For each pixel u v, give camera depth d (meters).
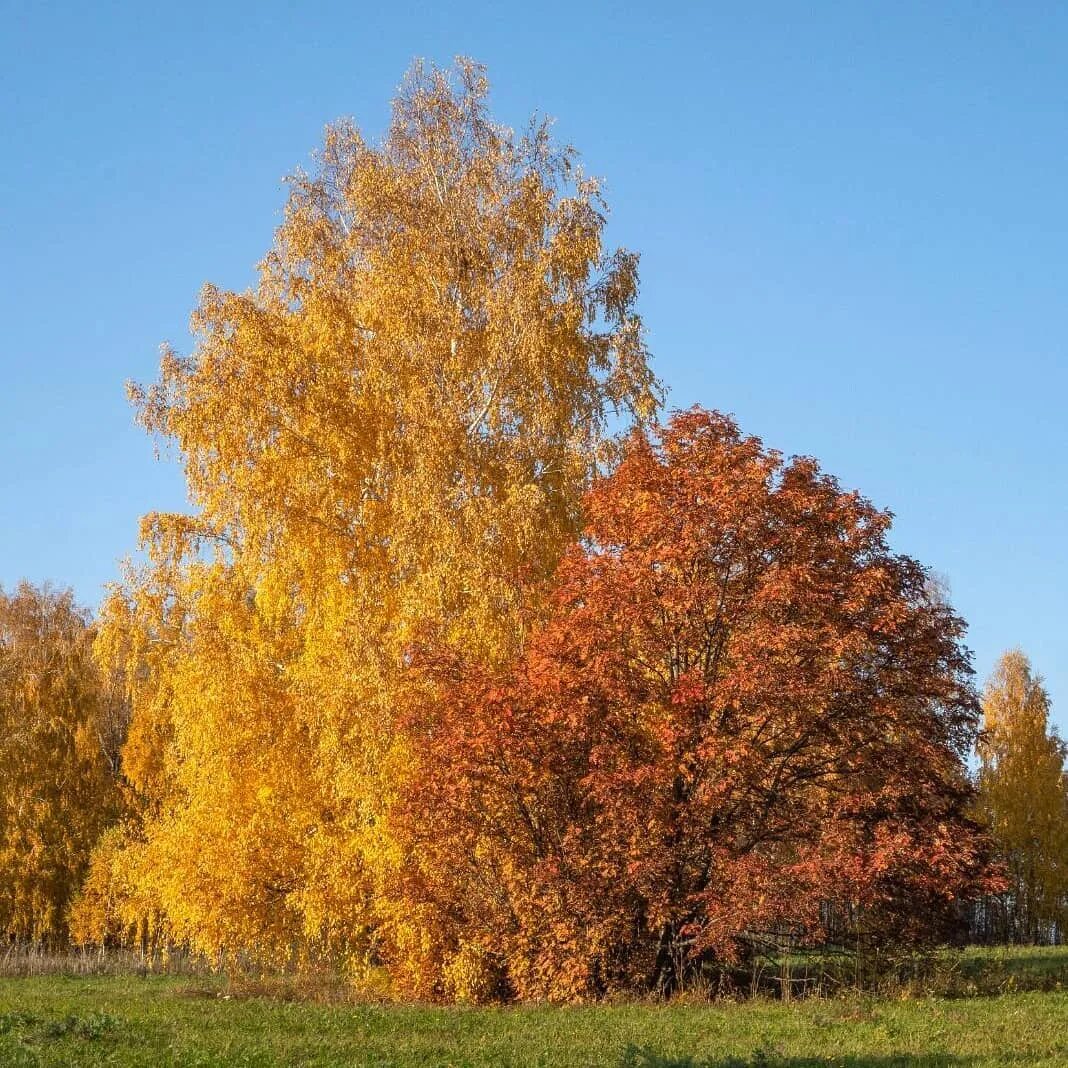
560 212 28.56
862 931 22.70
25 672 45.78
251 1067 13.64
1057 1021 17.20
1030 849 50.94
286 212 29.75
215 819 25.47
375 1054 14.75
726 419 24.23
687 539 22.28
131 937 40.62
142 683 32.91
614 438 27.78
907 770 22.06
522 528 25.20
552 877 21.88
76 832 43.97
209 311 27.81
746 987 22.97
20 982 31.00
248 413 26.91
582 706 21.81
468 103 29.80
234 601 26.95
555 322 28.05
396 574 26.53
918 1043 15.20
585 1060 14.30
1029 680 52.84
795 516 23.00
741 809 22.48
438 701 23.58
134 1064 13.60
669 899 21.78
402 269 27.86
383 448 27.16
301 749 25.91
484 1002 22.86
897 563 23.64
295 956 27.44
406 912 23.27
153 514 27.53
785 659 21.44
